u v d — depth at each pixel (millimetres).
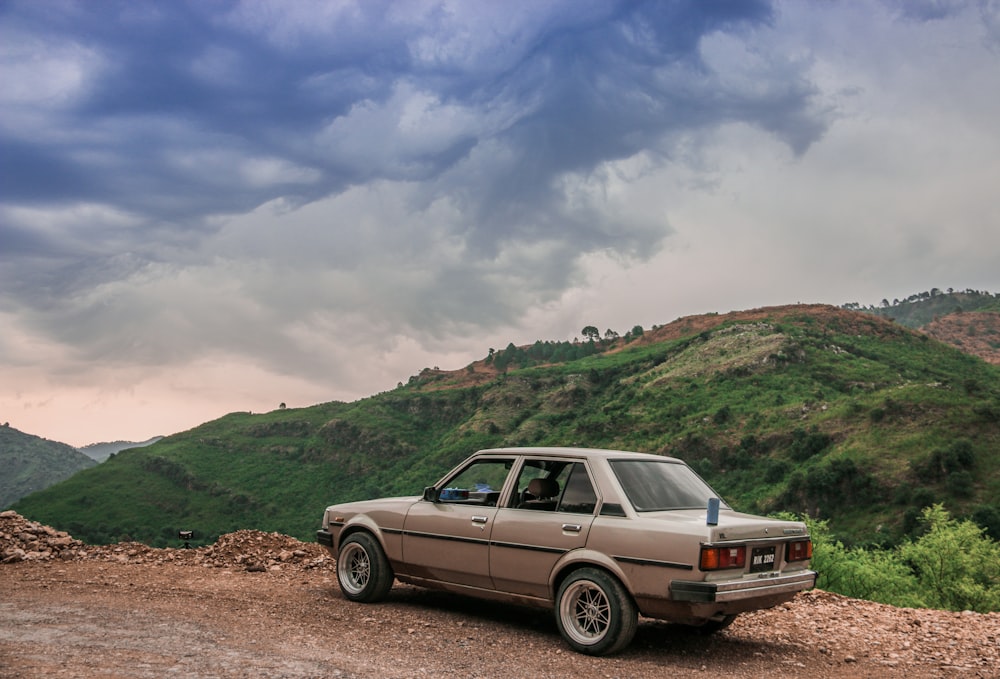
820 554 13195
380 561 7219
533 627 6473
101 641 5191
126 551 10367
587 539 5754
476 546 6445
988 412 103688
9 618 5938
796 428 129750
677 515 5691
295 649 5234
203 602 6961
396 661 5055
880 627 7379
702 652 5934
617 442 158500
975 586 17109
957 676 5461
